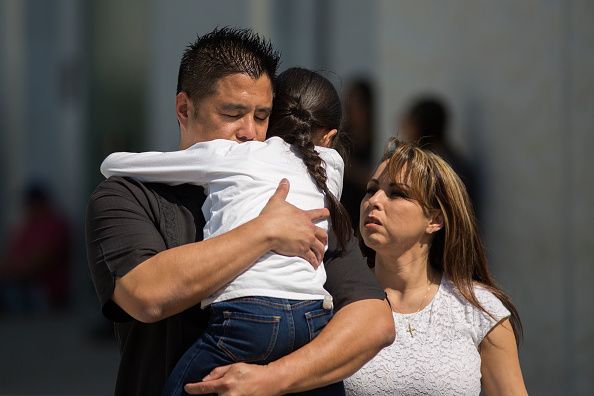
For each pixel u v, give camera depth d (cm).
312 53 2392
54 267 2577
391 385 831
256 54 731
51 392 1827
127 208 700
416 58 1683
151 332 709
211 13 2433
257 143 723
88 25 2478
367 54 2331
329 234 727
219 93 720
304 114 752
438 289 869
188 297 668
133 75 2472
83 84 2520
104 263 690
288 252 684
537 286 1480
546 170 1466
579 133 1430
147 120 2467
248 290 674
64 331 2372
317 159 730
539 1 1480
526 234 1501
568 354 1434
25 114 2714
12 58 2698
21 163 2712
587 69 1425
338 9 2370
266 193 701
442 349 841
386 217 854
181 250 672
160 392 701
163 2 2459
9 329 2395
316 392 697
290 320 675
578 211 1430
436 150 1511
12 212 2712
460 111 1630
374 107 1739
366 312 703
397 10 1697
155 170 712
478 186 1578
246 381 664
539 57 1480
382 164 874
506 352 857
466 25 1622
